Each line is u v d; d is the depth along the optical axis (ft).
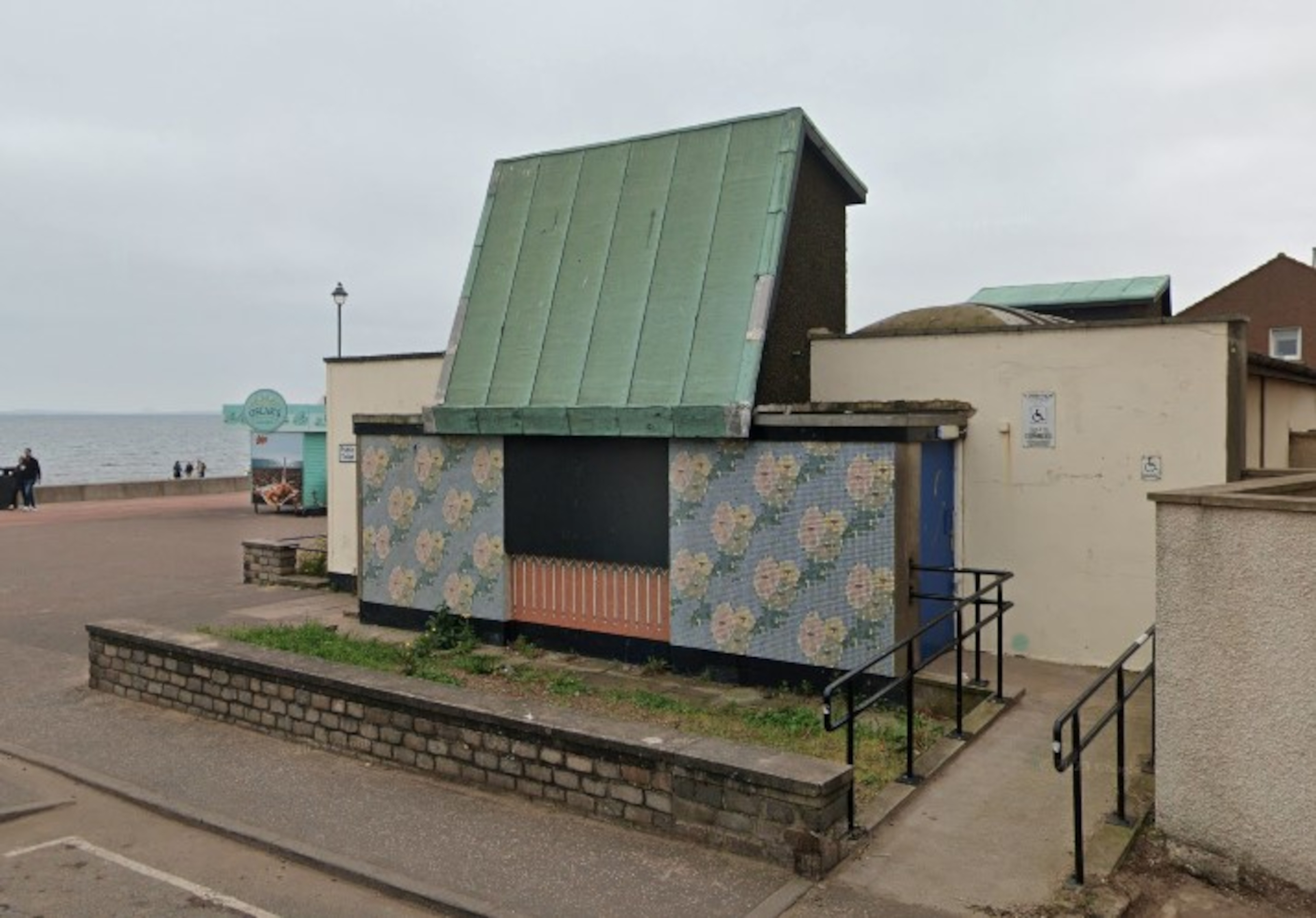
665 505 32.45
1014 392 32.30
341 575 49.90
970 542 32.96
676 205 35.58
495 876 18.81
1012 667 30.71
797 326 36.24
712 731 25.44
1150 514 29.99
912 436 27.99
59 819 22.44
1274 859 17.04
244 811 22.25
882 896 17.39
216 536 76.59
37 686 33.37
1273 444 38.34
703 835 19.70
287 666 27.27
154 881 19.30
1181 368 29.50
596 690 30.01
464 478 37.27
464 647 35.40
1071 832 19.24
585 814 21.43
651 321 34.01
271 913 17.98
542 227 38.55
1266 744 17.16
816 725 25.75
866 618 28.37
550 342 36.04
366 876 18.97
